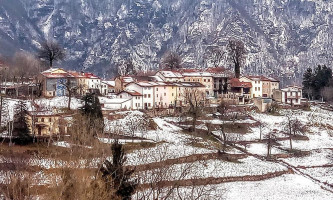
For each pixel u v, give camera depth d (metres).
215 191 88.06
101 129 111.62
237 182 106.00
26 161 76.88
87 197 51.00
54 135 116.69
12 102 150.12
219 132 150.50
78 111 127.50
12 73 199.25
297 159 133.75
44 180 63.91
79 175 54.41
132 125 140.25
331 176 116.44
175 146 125.75
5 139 108.50
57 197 50.75
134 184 59.81
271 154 135.25
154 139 131.00
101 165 58.44
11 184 53.66
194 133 145.00
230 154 126.44
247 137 152.25
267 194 97.62
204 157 119.56
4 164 69.81
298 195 98.44
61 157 69.94
